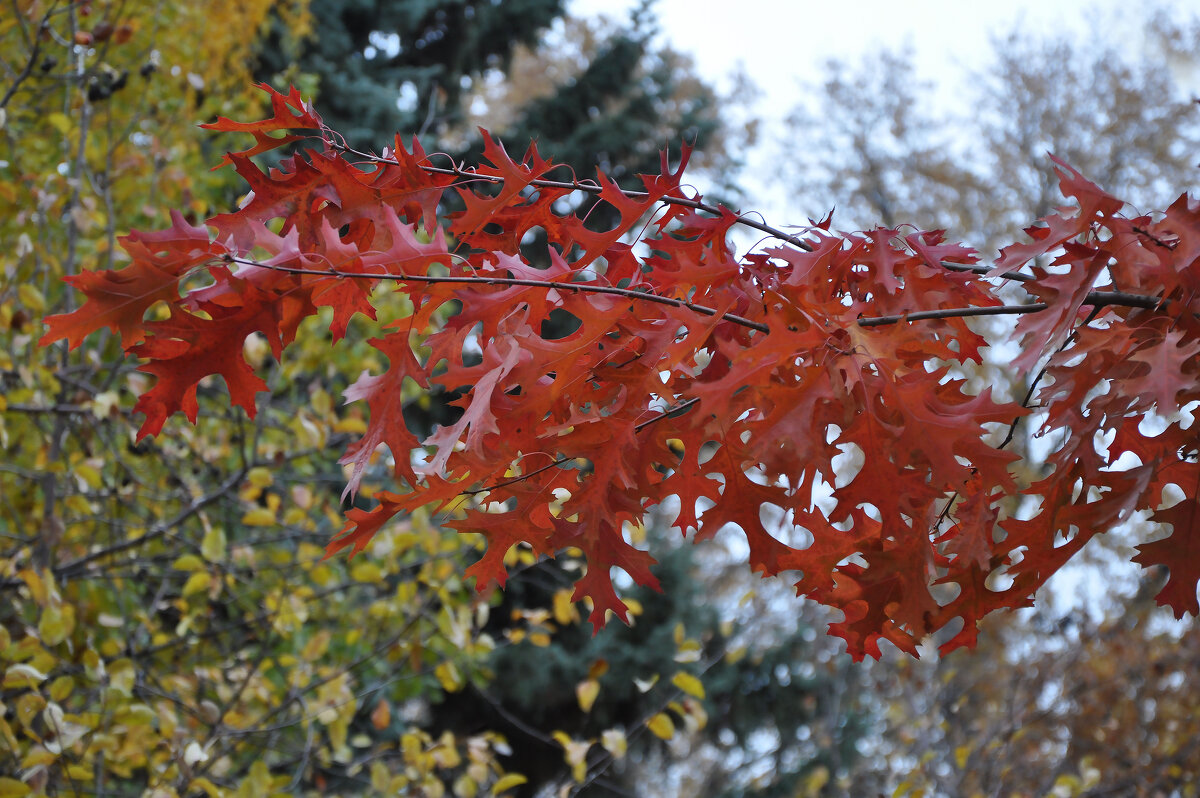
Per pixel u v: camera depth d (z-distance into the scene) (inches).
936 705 281.7
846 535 54.2
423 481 49.9
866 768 355.6
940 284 55.7
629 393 50.4
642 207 53.4
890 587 48.9
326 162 52.2
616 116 414.0
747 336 54.5
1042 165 518.6
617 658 351.6
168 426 171.0
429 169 53.5
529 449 51.7
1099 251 48.8
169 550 192.4
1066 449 48.4
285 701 158.2
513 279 49.4
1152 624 343.3
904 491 45.2
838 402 46.1
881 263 56.5
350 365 206.4
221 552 149.0
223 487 158.9
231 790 150.2
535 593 346.6
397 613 165.6
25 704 118.1
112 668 127.3
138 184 201.0
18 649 121.4
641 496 51.3
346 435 185.8
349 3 394.6
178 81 223.6
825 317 47.6
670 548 385.7
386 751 174.1
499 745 164.4
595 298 49.8
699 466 50.8
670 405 51.2
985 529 51.8
